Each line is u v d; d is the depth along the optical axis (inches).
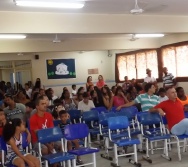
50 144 177.0
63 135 178.7
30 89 436.8
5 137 154.4
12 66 494.9
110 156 213.5
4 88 429.4
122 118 203.8
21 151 158.2
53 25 239.9
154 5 231.9
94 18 253.1
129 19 265.1
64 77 503.8
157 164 188.1
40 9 225.8
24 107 230.5
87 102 286.0
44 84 492.1
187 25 287.6
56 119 231.9
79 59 513.7
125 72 499.2
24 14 231.1
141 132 210.5
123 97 297.7
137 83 411.2
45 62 494.3
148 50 434.3
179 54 370.0
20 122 158.9
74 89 429.1
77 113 263.0
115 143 186.1
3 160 155.3
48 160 154.6
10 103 224.1
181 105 203.5
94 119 245.8
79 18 248.2
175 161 192.5
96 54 524.1
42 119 184.4
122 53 504.1
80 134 183.0
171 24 281.3
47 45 353.4
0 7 213.3
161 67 406.0
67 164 179.5
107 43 381.1
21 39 340.2
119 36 367.2
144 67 448.1
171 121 199.6
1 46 332.2
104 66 529.0
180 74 371.6
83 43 370.3
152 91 237.1
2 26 225.3
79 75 513.0
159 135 197.8
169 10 255.3
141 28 269.6
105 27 256.8
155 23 275.0
